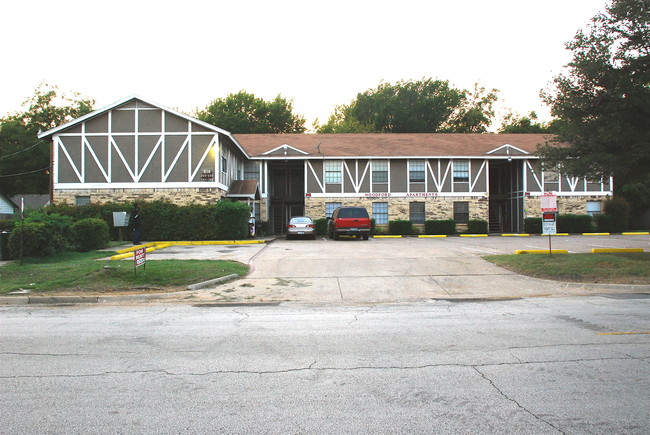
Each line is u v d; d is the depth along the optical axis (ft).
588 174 48.98
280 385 14.53
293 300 32.32
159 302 31.45
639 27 44.70
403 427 11.53
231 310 28.32
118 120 81.87
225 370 16.06
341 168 101.24
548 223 48.49
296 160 106.32
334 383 14.70
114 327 23.15
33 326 23.45
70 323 24.20
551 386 14.28
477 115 199.00
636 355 17.51
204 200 81.00
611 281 37.06
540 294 34.12
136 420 12.01
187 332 21.95
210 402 13.17
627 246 62.13
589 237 85.61
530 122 190.90
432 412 12.43
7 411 12.61
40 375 15.60
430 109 197.26
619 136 45.57
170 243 71.56
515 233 103.14
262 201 103.45
